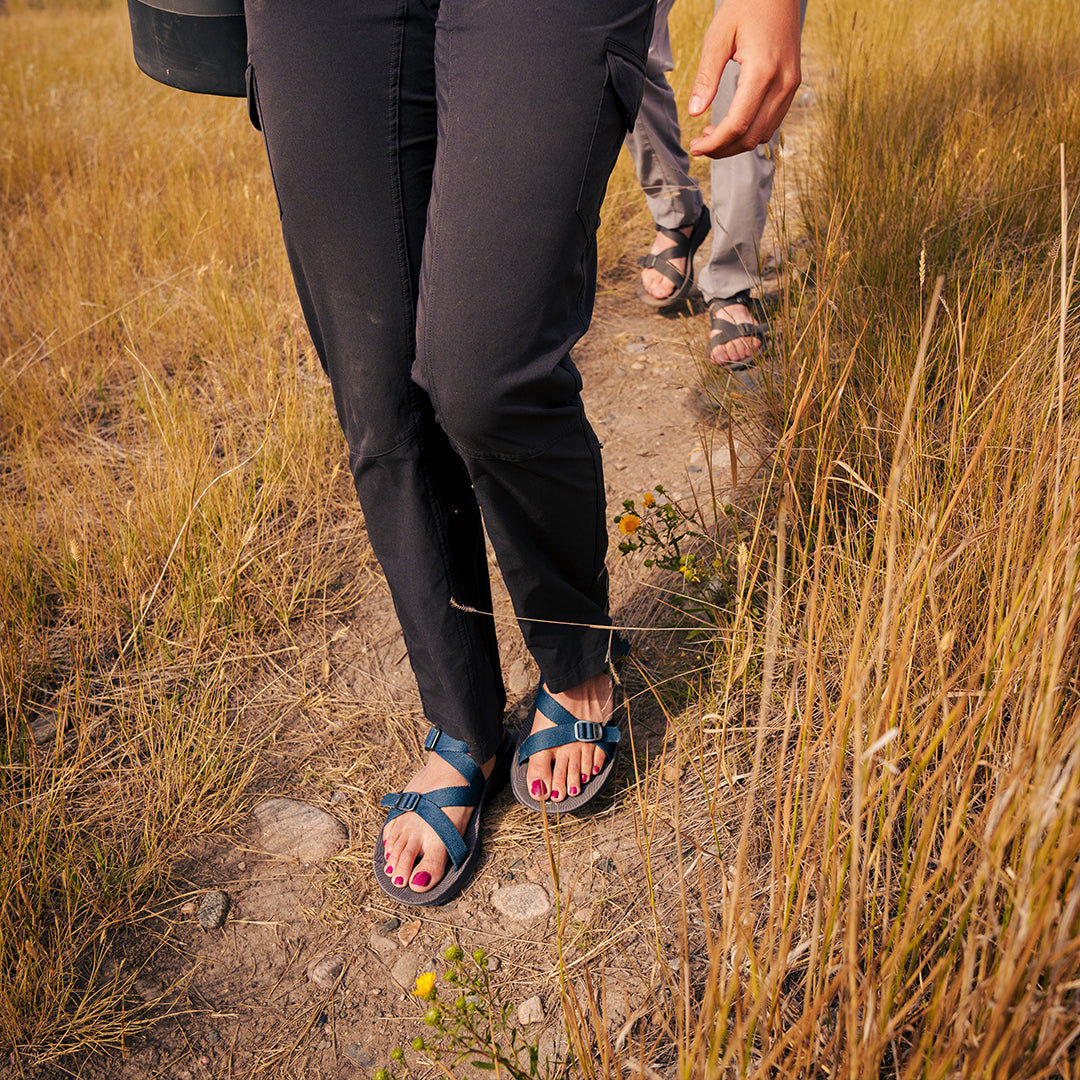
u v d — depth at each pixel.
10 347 3.19
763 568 1.85
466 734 1.52
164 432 2.49
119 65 6.96
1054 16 4.87
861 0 6.12
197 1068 1.31
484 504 1.30
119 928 1.49
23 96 5.77
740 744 1.62
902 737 1.19
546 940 1.43
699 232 3.14
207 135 5.18
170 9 1.29
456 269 1.11
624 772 1.67
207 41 1.31
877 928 1.13
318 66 1.12
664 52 2.69
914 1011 1.06
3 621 2.02
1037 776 0.89
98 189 4.24
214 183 4.32
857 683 0.91
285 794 1.74
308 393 2.81
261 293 3.36
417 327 1.19
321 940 1.48
